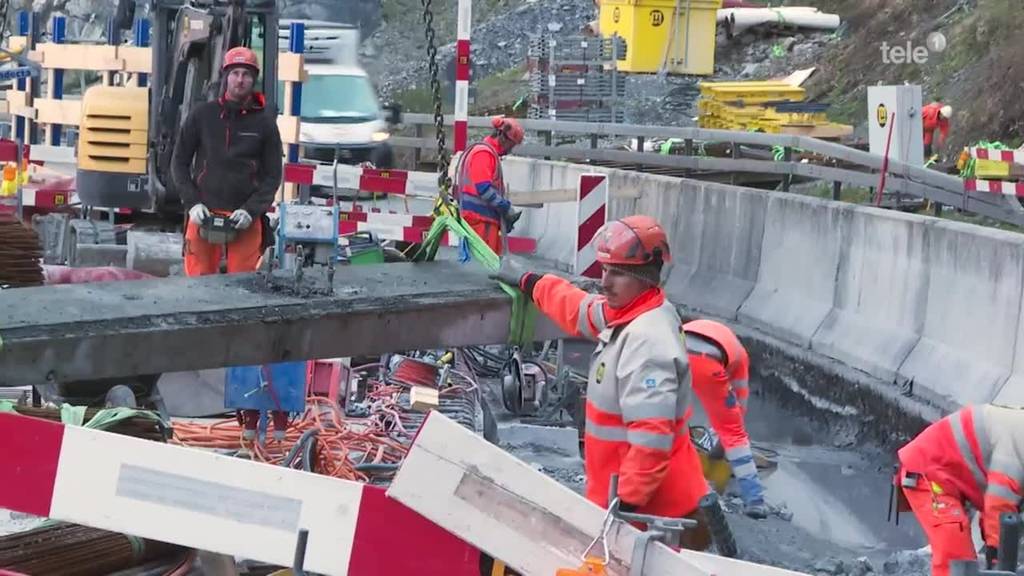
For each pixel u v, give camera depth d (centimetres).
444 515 462
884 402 1122
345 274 762
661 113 2734
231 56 955
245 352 655
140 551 566
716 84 2373
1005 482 625
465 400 1055
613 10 2884
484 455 461
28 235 838
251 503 479
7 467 486
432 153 2686
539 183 1936
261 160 974
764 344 1323
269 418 889
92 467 486
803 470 1025
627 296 599
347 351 679
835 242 1273
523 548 458
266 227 996
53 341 612
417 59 4075
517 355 1105
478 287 729
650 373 587
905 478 661
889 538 873
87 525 486
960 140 2262
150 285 726
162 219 1509
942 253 1114
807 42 3116
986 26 2531
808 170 1691
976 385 1039
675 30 2830
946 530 645
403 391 1055
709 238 1508
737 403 875
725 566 477
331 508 476
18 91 1919
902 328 1159
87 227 1405
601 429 607
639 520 469
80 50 1802
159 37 1396
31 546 550
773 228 1386
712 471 930
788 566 802
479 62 3878
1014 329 1017
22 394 819
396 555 473
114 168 1454
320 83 2534
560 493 457
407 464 463
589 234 1150
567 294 644
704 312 1454
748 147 2288
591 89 2569
